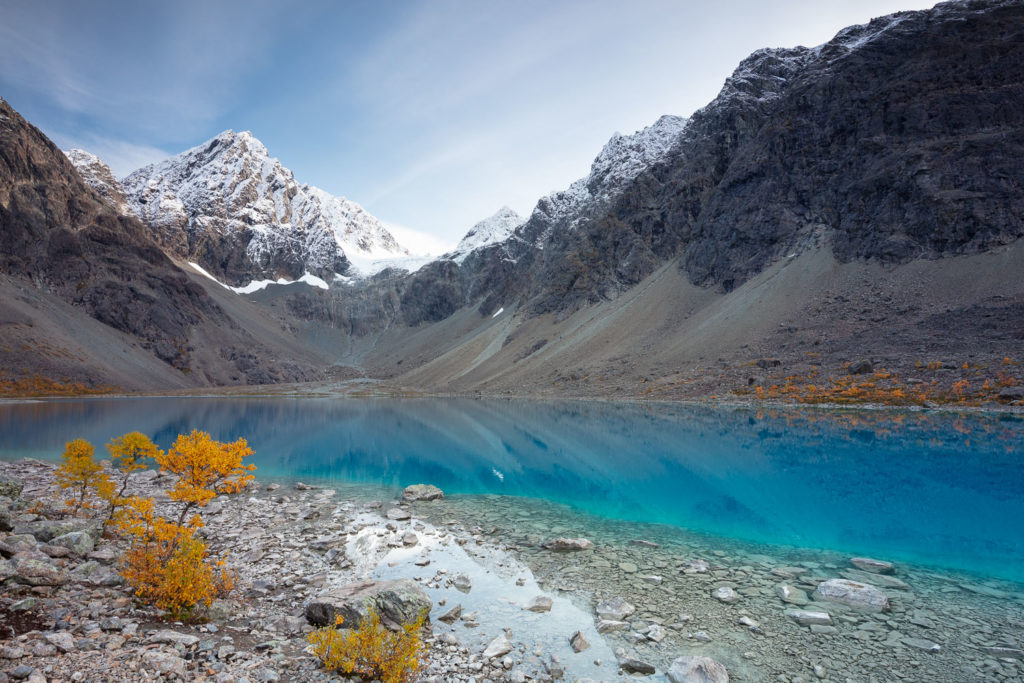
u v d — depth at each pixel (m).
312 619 10.47
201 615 10.27
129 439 15.93
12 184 153.00
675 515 19.27
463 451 36.78
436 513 20.17
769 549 15.30
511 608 11.50
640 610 11.25
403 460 33.41
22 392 101.62
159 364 148.38
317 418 66.19
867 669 8.70
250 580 13.11
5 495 16.81
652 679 8.55
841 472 24.28
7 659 7.46
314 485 25.97
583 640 9.75
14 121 163.62
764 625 10.42
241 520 19.05
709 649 9.50
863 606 11.23
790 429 37.16
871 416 40.56
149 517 11.67
